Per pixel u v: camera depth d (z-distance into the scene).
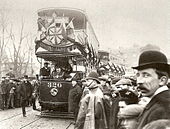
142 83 2.03
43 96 13.49
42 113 13.84
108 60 20.28
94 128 5.91
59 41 13.48
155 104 1.83
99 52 20.23
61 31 13.50
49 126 10.97
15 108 18.44
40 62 14.02
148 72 2.00
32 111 16.62
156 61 1.98
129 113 2.38
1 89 17.03
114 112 5.14
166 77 2.01
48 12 13.63
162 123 1.72
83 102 6.07
